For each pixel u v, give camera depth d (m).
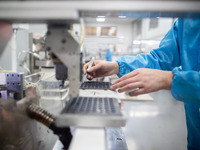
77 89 0.48
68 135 0.54
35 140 0.58
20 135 0.48
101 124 0.40
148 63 0.90
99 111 0.44
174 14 0.40
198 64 0.71
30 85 0.72
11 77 0.59
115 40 2.36
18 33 1.24
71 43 0.45
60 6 0.34
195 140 0.83
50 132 0.74
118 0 0.33
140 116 2.41
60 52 0.46
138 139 1.75
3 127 0.45
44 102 0.71
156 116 2.42
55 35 0.45
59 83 0.82
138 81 0.55
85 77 1.06
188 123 0.87
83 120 0.40
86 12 0.39
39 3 0.34
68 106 0.48
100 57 3.71
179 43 0.85
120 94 1.22
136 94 0.55
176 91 0.52
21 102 0.52
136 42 5.15
